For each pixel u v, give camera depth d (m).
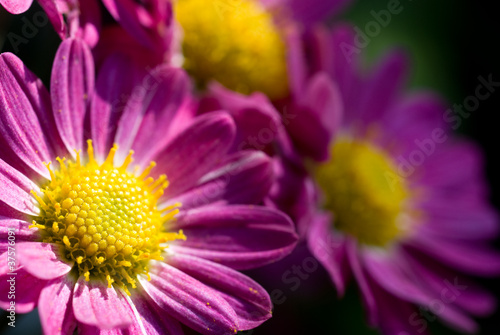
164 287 0.20
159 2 0.20
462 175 0.27
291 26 0.24
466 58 0.28
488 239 0.27
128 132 0.21
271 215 0.20
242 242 0.20
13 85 0.19
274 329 0.23
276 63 0.23
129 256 0.20
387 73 0.26
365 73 0.26
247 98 0.21
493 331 0.27
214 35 0.23
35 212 0.19
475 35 0.28
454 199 0.27
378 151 0.26
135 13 0.20
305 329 0.23
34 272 0.18
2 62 0.19
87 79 0.20
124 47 0.21
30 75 0.19
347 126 0.26
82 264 0.20
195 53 0.23
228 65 0.23
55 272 0.19
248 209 0.20
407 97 0.27
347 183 0.25
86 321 0.18
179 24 0.22
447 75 0.28
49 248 0.19
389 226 0.25
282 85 0.23
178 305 0.20
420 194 0.27
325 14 0.24
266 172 0.21
